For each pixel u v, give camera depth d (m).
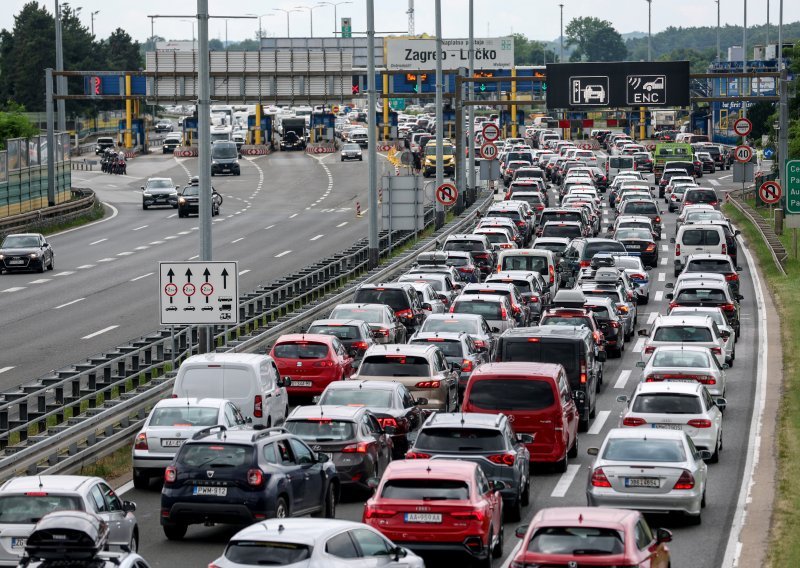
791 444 46.41
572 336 49.72
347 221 136.62
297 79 176.12
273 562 24.08
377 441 39.97
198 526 36.56
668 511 34.88
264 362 46.72
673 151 186.38
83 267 103.06
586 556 24.83
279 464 34.00
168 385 48.69
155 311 79.50
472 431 36.12
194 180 161.88
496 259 96.12
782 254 100.81
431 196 133.25
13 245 100.38
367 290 68.25
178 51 173.75
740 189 169.12
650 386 44.56
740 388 58.44
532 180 144.75
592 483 35.28
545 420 42.69
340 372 53.56
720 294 70.25
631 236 103.56
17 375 59.53
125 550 29.95
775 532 34.34
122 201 167.62
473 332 59.22
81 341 68.94
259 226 132.88
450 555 29.78
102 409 44.91
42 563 22.47
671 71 115.62
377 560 25.41
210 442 33.59
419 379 48.75
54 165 137.88
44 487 29.00
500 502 32.56
